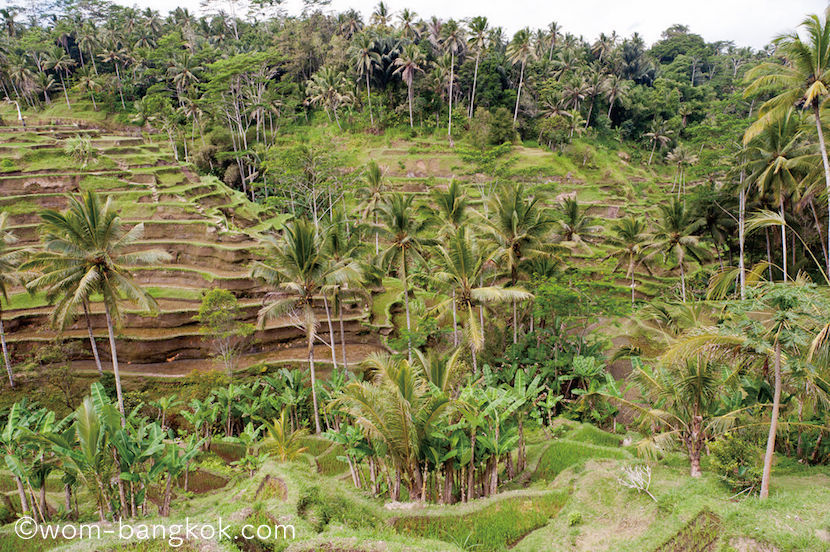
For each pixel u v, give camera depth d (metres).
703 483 16.61
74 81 79.38
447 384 20.19
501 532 16.19
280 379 30.88
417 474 17.67
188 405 29.45
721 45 123.69
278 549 13.16
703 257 41.69
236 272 39.88
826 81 22.02
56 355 28.81
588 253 45.59
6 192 43.66
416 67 70.31
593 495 17.52
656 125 81.38
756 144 30.83
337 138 73.25
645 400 23.47
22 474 16.67
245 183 63.78
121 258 24.62
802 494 14.84
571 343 34.47
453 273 28.59
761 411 18.50
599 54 101.38
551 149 72.75
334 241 31.48
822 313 13.19
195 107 66.50
